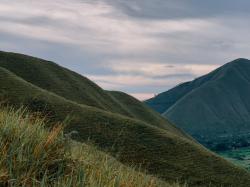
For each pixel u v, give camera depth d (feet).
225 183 256.73
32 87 344.69
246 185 260.21
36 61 525.34
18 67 493.77
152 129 323.16
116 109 552.82
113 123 320.70
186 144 308.19
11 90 326.85
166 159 279.28
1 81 339.16
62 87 496.64
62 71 540.52
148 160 272.72
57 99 336.08
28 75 485.97
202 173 266.77
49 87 481.46
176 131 605.31
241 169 281.33
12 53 520.42
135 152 281.74
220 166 280.51
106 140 290.35
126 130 312.50
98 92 566.36
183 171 265.75
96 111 334.85
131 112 594.65
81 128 298.35
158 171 260.83
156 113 645.51
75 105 333.83
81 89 522.06
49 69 526.98
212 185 253.24
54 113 307.17
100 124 312.09
